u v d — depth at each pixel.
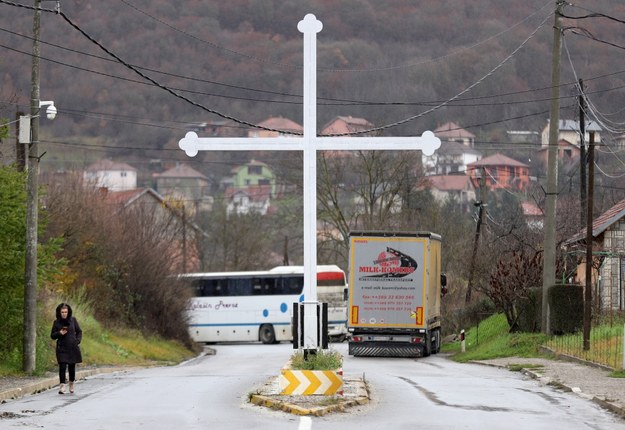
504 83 188.38
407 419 40.34
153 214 138.50
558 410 45.50
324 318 47.88
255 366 90.88
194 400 48.09
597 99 170.12
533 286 107.56
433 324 103.50
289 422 38.75
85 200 117.44
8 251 67.56
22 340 68.25
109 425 37.84
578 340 86.94
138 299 121.19
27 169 70.12
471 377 67.56
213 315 157.62
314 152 47.66
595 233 112.12
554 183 93.12
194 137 47.47
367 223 168.50
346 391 48.91
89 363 88.69
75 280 112.38
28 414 42.16
